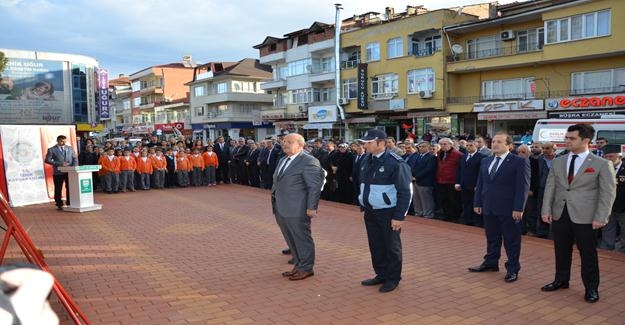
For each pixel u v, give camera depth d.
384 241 5.86
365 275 6.38
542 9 25.50
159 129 55.84
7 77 32.81
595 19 23.72
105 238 8.85
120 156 16.45
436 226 9.69
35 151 13.69
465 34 30.50
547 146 8.93
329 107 38.31
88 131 35.84
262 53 48.25
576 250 7.46
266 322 4.76
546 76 26.66
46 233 9.35
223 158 19.19
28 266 1.92
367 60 35.75
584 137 5.30
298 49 43.38
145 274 6.50
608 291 5.57
